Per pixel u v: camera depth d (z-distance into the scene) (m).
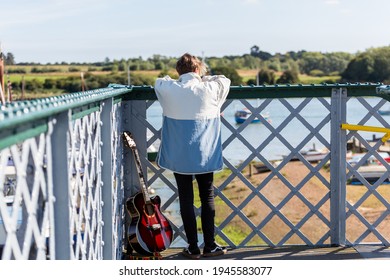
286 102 4.80
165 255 4.66
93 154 3.43
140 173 4.62
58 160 2.51
